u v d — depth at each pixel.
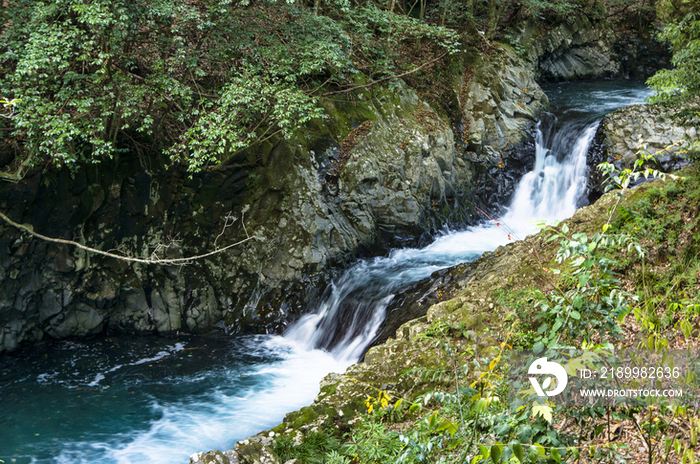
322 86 12.91
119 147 11.02
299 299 12.09
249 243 12.23
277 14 12.31
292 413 6.81
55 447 7.92
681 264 6.39
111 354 11.05
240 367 10.50
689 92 8.24
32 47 8.43
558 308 2.99
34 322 11.11
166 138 11.51
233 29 11.40
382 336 9.58
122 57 10.03
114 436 8.19
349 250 12.80
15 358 10.73
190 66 10.42
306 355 11.07
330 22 12.38
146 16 9.76
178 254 11.96
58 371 10.28
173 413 8.81
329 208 12.65
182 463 7.51
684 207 7.05
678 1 8.27
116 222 11.40
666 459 3.43
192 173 11.73
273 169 12.29
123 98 9.88
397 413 6.25
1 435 8.23
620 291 2.97
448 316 7.88
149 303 12.00
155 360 10.81
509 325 7.00
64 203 10.64
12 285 10.55
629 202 7.76
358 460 5.54
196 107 11.70
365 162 13.17
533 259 8.27
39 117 8.83
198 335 12.07
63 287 11.16
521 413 2.78
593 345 2.82
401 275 11.96
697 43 7.62
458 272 10.42
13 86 9.31
